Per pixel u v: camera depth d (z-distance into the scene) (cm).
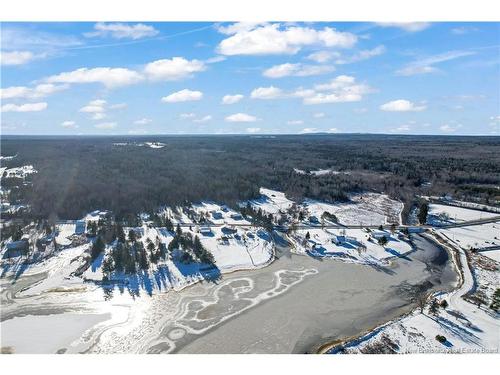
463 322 6706
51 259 8844
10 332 6341
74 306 7131
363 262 9256
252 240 10188
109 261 8394
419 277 8594
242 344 6122
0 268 8419
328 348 6041
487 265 9250
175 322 6688
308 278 8362
